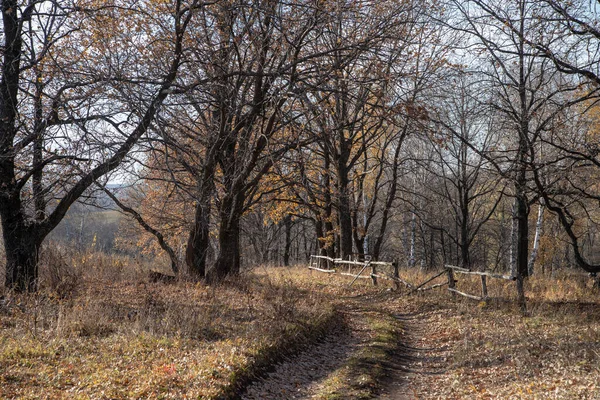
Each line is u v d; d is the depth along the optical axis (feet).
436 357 34.96
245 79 49.32
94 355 26.40
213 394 22.35
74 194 39.75
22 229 40.14
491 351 33.47
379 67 44.29
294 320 38.70
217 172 58.49
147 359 26.32
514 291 51.78
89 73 39.40
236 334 33.17
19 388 20.98
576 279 67.15
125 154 37.73
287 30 44.50
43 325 31.22
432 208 122.21
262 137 48.37
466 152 86.43
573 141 44.39
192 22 46.14
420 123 40.19
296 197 82.99
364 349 35.45
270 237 145.07
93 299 38.37
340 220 85.15
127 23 41.83
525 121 45.06
